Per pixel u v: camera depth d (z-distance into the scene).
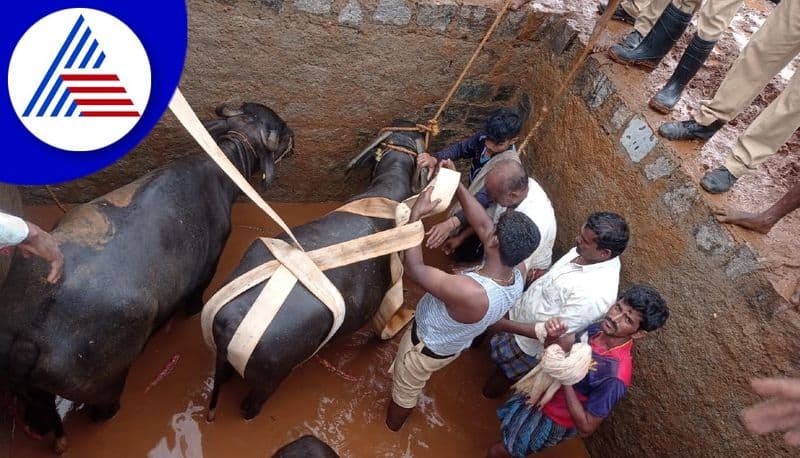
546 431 3.07
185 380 3.40
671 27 3.80
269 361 2.79
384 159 3.96
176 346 3.52
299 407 3.46
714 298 3.18
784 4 3.05
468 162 4.87
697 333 3.24
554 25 4.21
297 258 2.89
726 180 3.31
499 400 3.86
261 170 3.73
